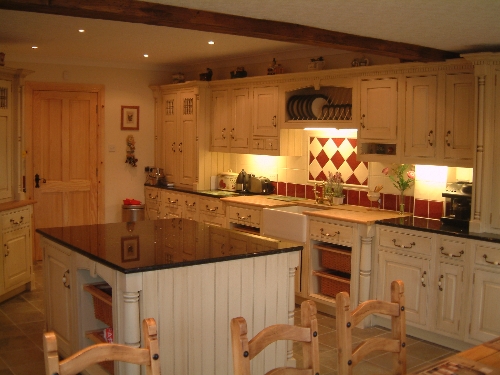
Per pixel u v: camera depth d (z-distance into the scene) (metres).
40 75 6.84
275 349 3.47
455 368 2.02
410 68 4.55
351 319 2.15
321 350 4.21
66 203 7.18
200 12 3.12
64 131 7.08
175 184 7.25
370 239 4.65
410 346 4.30
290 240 5.27
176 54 6.44
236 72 6.36
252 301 3.34
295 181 6.12
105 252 3.28
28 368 3.81
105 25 4.76
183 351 3.09
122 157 7.48
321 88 5.57
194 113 6.78
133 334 2.91
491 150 4.07
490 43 3.96
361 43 3.79
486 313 3.96
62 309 3.82
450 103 4.33
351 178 5.54
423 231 4.30
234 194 6.38
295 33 3.48
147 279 2.94
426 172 4.82
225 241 3.66
